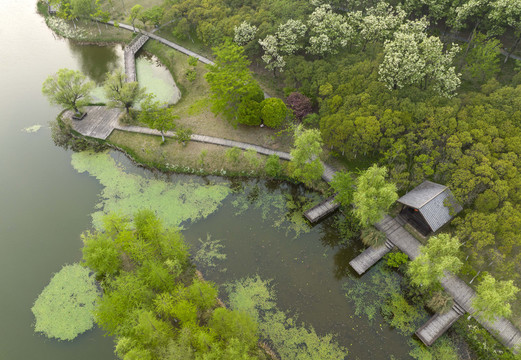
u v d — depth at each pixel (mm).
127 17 103312
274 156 59062
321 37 67438
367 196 46094
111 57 92625
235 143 65500
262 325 43875
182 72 83062
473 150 50531
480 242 42844
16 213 57781
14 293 48031
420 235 50094
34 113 76312
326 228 54219
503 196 45562
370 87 59156
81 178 63094
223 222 55562
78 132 69375
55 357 42156
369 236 49906
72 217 57062
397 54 55781
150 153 64500
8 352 42594
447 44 74375
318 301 46031
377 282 47469
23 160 66312
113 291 45438
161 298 42438
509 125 51719
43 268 50750
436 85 57344
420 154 54125
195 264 50188
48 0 109312
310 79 67500
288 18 78188
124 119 71125
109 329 40969
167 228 53906
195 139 66438
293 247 52062
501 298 37188
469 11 67125
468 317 41875
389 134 53781
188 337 38219
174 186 61094
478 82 67625
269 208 57312
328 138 59031
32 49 96125
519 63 64000
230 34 81688
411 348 41344
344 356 41062
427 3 71938
